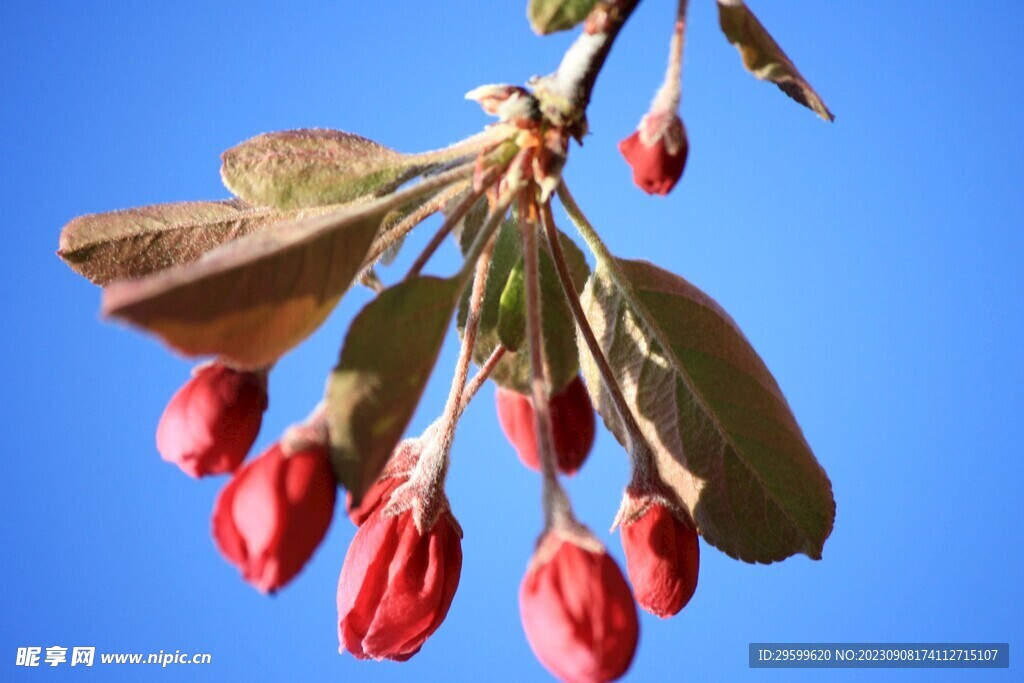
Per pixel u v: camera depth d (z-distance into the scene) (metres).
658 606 0.25
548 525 0.23
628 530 0.25
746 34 0.24
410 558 0.25
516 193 0.24
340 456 0.22
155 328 0.21
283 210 0.25
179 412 0.24
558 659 0.22
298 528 0.22
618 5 0.23
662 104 0.23
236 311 0.22
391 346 0.22
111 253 0.26
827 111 0.24
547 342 0.26
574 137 0.24
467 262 0.23
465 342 0.25
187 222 0.26
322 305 0.23
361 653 0.25
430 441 0.26
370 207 0.23
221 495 0.22
